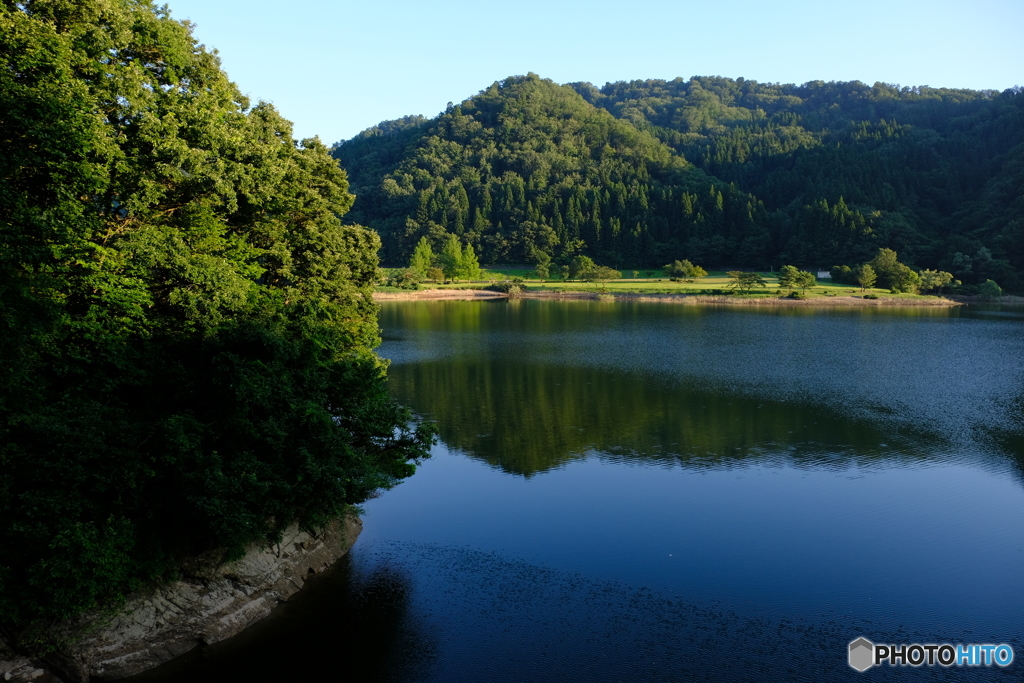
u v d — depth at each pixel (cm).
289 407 2161
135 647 1766
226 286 2214
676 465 3475
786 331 9069
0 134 1706
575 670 1800
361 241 3594
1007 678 1788
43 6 1994
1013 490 3130
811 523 2752
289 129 3309
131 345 2080
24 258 1642
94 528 1653
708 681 1762
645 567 2370
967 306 13625
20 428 1678
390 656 1847
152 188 2125
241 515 1850
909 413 4553
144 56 2469
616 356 6894
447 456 3622
